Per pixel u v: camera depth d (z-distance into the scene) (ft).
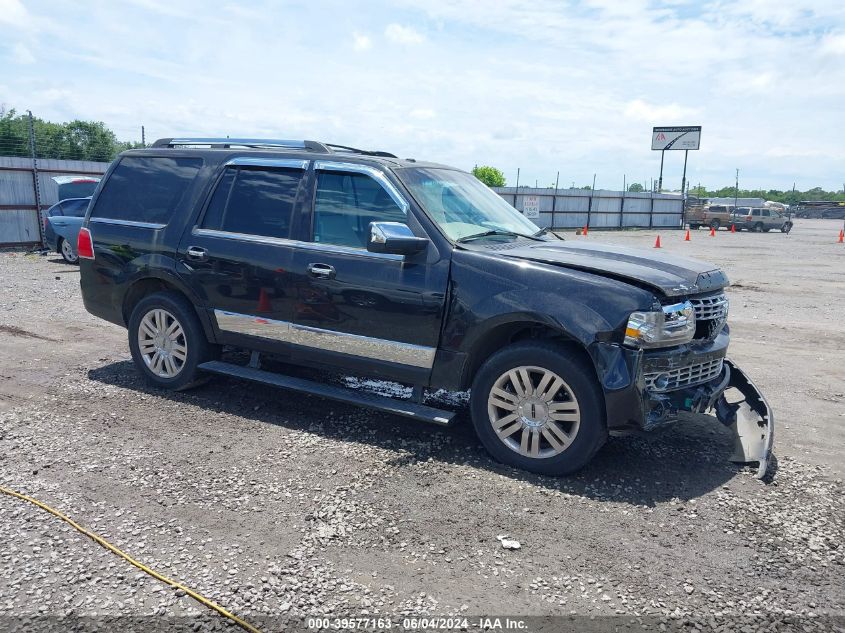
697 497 13.38
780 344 28.12
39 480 13.17
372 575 10.32
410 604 9.64
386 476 13.89
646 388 13.43
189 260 18.01
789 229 152.05
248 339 17.60
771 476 14.52
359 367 16.25
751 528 12.19
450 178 17.93
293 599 9.68
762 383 21.97
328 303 16.21
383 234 14.43
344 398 15.99
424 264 15.17
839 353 26.55
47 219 52.26
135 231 19.03
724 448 16.06
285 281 16.69
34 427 15.98
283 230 17.02
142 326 19.07
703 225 169.17
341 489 13.21
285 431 16.24
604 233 139.95
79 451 14.66
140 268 18.84
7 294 35.32
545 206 142.92
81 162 68.69
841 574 10.80
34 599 9.47
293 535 11.41
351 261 15.92
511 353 14.26
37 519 11.68
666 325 13.41
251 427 16.43
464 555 10.99
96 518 11.76
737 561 11.08
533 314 13.87
